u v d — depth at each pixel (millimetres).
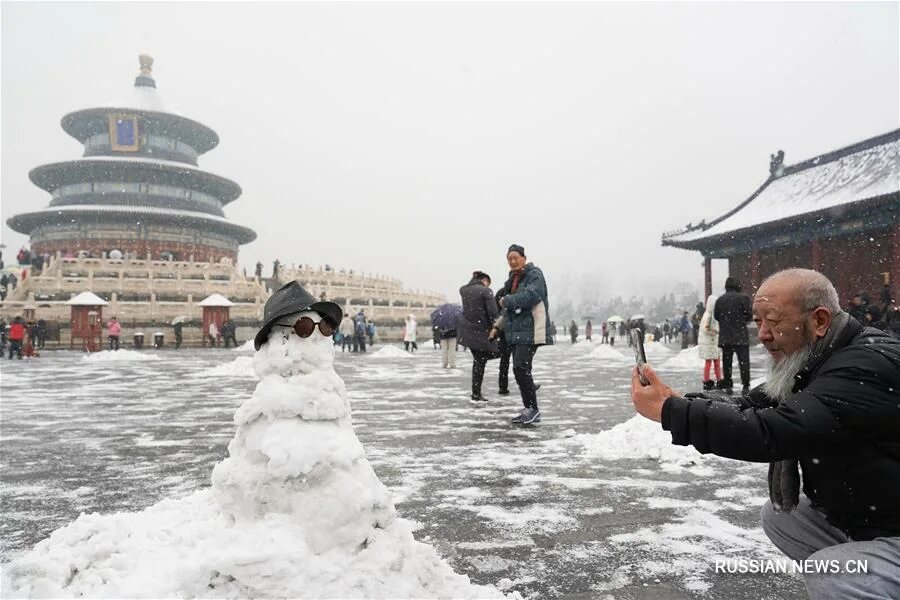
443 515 3740
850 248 29312
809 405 1768
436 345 30547
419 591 2027
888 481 1780
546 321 7035
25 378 13680
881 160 30438
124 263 34500
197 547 2006
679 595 2650
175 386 11742
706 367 10539
